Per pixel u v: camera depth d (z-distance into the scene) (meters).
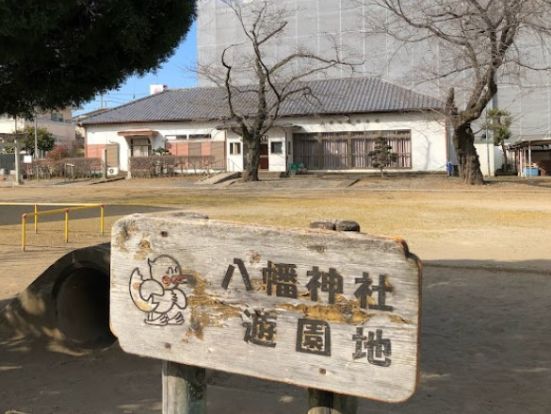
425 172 31.84
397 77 38.19
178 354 2.14
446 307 6.41
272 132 34.44
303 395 4.00
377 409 3.71
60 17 3.99
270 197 21.97
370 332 1.87
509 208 16.89
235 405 3.71
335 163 34.03
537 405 3.86
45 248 10.59
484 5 21.81
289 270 1.97
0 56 3.79
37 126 54.00
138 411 3.72
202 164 35.47
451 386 4.20
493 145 35.88
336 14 41.16
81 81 4.94
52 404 3.85
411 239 11.18
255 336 2.02
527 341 5.23
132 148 38.41
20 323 5.24
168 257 2.15
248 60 32.41
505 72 23.95
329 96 35.75
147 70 5.07
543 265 8.48
